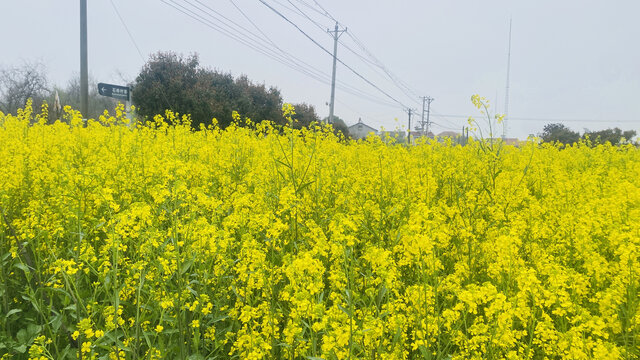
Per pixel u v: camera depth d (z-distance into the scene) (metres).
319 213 5.38
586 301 3.57
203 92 28.52
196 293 3.15
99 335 2.75
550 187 8.27
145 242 3.41
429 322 2.75
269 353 2.81
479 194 6.27
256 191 5.19
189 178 5.82
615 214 5.06
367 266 3.70
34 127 9.88
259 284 3.09
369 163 8.66
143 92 27.89
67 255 3.76
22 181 5.35
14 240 3.84
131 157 7.07
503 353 2.91
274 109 33.19
